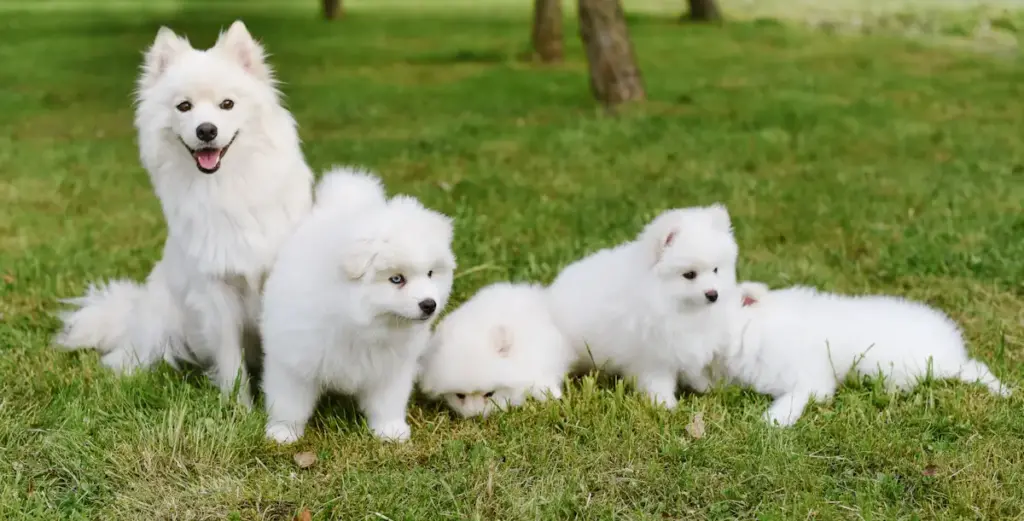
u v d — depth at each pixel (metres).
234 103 4.37
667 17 27.05
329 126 12.60
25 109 13.91
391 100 14.59
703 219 4.54
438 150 10.80
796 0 30.88
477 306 5.09
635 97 13.57
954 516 3.63
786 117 12.54
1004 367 4.84
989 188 8.77
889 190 8.77
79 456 4.01
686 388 4.95
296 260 4.10
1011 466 3.94
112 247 7.20
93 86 15.93
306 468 4.06
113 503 3.76
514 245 7.04
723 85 15.59
